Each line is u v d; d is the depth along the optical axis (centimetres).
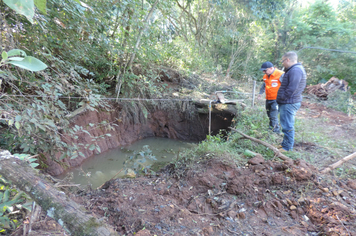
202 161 379
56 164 458
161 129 768
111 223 258
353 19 1145
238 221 254
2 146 323
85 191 328
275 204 273
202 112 724
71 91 346
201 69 956
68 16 335
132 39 510
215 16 1149
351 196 276
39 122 244
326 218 240
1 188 172
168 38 760
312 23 1130
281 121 394
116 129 650
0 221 170
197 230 240
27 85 303
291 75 363
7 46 218
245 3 1043
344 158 355
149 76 655
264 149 407
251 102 688
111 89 674
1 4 240
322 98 805
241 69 1230
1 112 210
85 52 455
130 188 332
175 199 304
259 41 1184
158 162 547
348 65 1002
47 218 195
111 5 407
